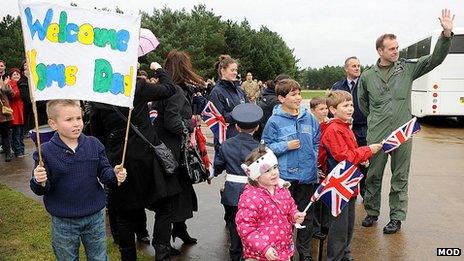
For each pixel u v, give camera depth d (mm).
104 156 3521
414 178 8273
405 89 5312
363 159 4086
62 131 3262
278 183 3408
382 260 4566
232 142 4199
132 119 3945
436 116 17844
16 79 9898
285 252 3340
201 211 6203
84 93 3385
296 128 4355
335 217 4012
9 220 5645
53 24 3277
